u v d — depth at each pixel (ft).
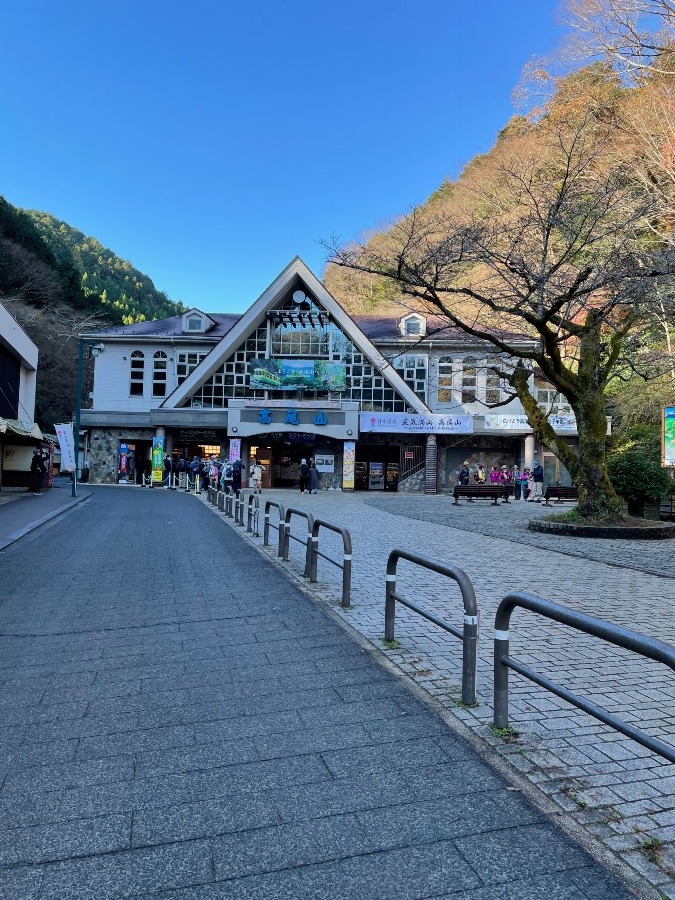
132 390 109.91
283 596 23.53
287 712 12.55
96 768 10.25
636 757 10.54
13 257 146.20
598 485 44.01
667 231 52.95
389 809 8.88
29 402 83.82
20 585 25.62
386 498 85.15
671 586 25.94
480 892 7.13
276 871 7.54
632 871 7.50
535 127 70.44
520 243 44.06
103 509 60.59
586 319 45.83
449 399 105.40
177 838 8.23
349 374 104.47
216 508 64.34
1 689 14.06
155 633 18.61
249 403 98.12
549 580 26.89
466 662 12.76
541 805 8.96
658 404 72.90
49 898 7.10
